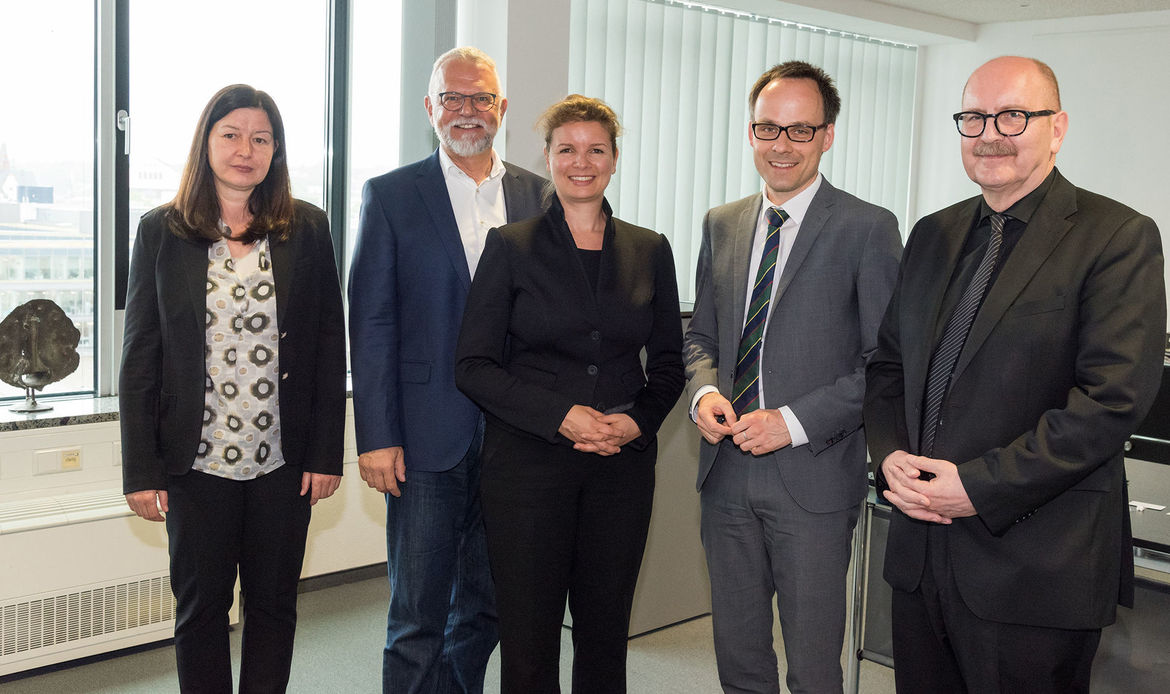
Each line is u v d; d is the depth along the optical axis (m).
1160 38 6.37
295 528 2.25
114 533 3.04
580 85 5.24
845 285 2.11
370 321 2.30
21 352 3.09
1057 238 1.66
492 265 2.09
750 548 2.21
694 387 2.23
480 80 2.36
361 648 3.30
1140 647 2.41
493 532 2.08
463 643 2.56
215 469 2.13
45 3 3.37
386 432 2.28
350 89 4.13
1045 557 1.64
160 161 3.65
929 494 1.68
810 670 2.14
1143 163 6.48
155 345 2.12
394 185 2.37
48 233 3.45
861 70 6.97
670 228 5.85
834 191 2.17
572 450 2.04
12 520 2.89
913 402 1.80
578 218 2.14
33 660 2.93
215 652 2.20
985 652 1.71
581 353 2.06
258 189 2.20
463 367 2.07
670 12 5.71
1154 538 2.26
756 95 2.16
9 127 3.35
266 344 2.17
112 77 3.48
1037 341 1.63
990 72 1.71
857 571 2.69
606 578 2.09
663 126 5.77
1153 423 2.41
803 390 2.10
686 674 3.13
